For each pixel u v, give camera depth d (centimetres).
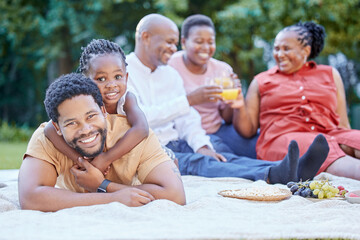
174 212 233
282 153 411
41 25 1320
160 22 426
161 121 411
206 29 462
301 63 441
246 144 460
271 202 276
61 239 179
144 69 424
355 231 204
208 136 436
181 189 261
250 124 450
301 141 405
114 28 1405
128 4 1334
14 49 1538
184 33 476
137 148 269
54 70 1505
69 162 265
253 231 192
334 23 1215
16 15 1338
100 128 250
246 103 457
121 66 286
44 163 256
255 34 1258
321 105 432
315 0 1089
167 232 187
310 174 348
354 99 1798
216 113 484
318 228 203
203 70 483
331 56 1778
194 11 1329
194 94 416
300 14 1113
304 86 434
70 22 1269
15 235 187
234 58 1432
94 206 231
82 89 245
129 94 298
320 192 286
